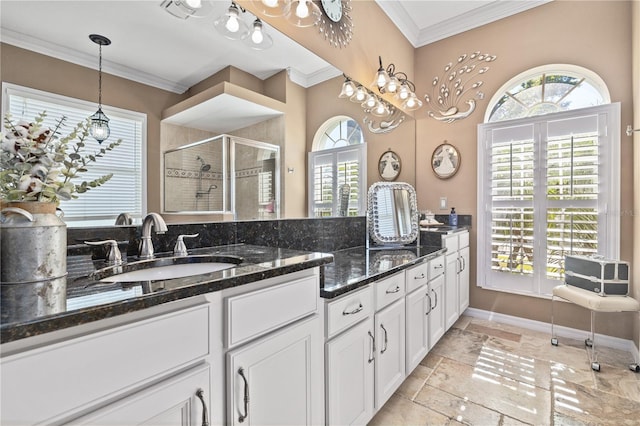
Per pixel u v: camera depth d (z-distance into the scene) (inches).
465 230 112.0
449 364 80.8
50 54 38.8
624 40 89.2
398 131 115.6
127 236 46.9
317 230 82.5
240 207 63.2
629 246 87.6
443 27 121.0
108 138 43.8
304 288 43.0
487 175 112.1
